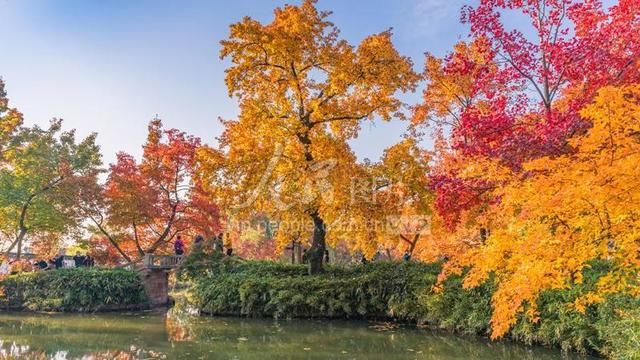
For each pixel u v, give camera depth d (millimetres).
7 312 19953
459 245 13898
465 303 13586
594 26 10617
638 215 5293
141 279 21922
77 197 25125
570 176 5285
